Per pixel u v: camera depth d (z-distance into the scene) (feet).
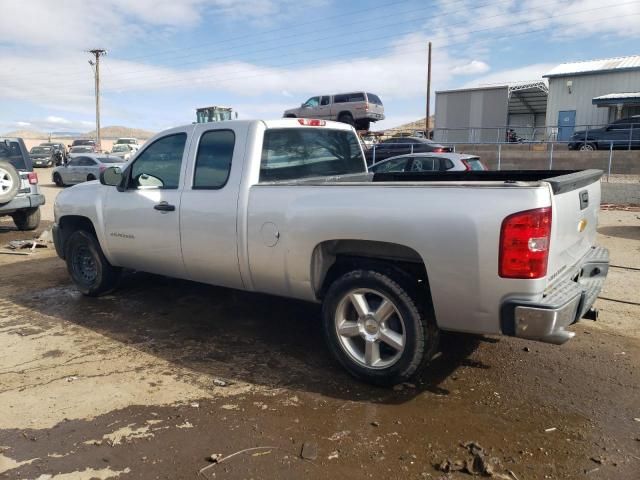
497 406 11.53
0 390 12.39
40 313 17.99
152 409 11.49
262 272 13.80
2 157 33.96
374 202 11.64
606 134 69.31
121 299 19.43
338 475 9.23
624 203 49.32
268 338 15.56
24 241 30.91
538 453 9.81
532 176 16.69
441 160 38.83
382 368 12.08
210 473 9.30
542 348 14.67
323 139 16.69
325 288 13.34
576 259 12.52
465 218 10.50
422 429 10.62
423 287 11.84
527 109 131.44
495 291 10.40
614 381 12.73
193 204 15.02
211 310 18.08
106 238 18.08
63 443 10.23
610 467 9.39
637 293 19.85
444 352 14.34
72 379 12.93
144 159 16.89
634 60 96.78
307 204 12.66
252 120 14.46
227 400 11.85
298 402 11.74
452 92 107.34
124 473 9.32
